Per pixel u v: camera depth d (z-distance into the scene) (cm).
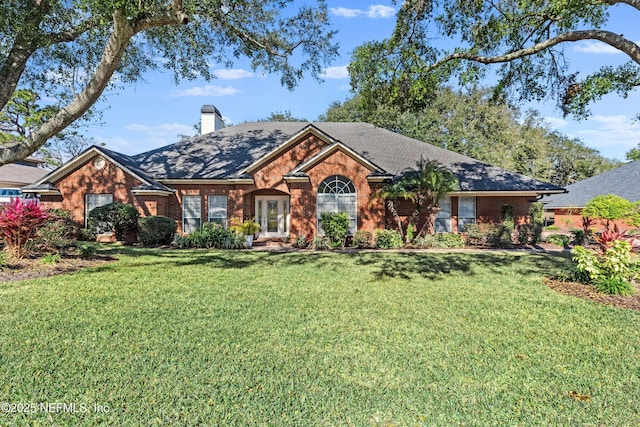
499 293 837
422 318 638
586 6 877
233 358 460
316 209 1875
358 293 827
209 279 965
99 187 1903
